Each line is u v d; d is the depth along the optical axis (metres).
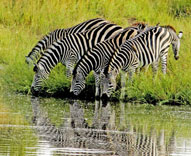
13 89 33.06
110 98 30.55
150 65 33.94
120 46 30.30
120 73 31.95
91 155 16.78
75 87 30.72
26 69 33.78
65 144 18.27
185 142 19.20
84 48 32.31
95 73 30.95
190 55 33.59
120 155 16.94
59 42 31.95
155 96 29.58
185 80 30.16
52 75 33.03
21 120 22.73
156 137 19.95
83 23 34.25
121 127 21.84
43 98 30.44
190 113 26.11
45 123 22.27
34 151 17.02
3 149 17.12
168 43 32.62
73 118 23.73
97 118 23.92
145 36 31.47
